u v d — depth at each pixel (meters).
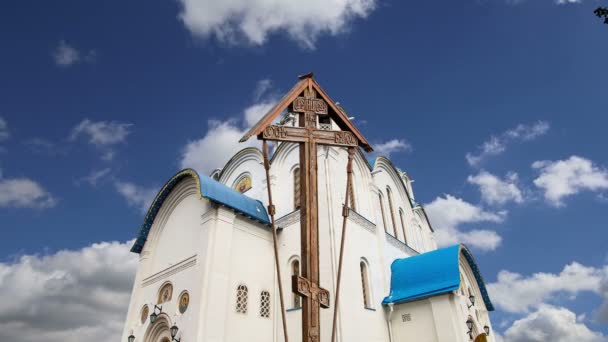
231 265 16.16
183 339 14.46
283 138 6.45
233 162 23.89
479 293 21.44
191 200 18.53
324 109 6.99
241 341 15.05
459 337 15.98
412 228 25.19
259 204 18.94
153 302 17.69
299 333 15.75
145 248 19.81
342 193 18.81
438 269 17.81
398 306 18.06
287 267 17.73
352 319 15.45
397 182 25.56
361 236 18.69
